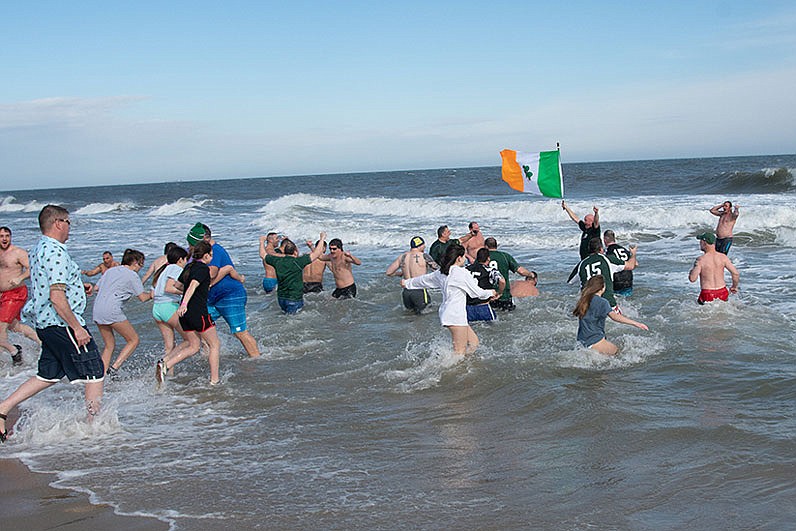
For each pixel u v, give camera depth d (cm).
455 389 689
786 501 412
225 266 830
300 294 1118
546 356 771
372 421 611
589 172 5966
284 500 451
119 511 441
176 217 3688
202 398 698
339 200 3606
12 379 793
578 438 540
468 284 776
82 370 583
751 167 6206
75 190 14775
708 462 476
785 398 599
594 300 755
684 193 3456
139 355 894
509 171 1194
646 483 450
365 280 1415
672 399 613
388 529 404
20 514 441
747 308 964
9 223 4050
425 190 5472
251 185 10662
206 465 517
